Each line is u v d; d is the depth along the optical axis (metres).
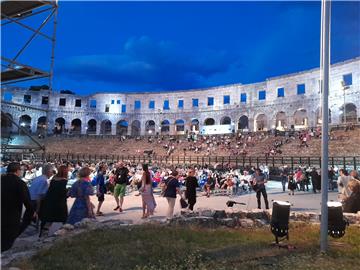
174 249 7.95
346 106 63.69
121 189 15.27
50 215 9.62
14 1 10.25
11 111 84.25
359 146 40.53
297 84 70.50
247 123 84.12
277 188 29.28
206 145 60.78
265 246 8.59
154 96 93.69
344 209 12.95
